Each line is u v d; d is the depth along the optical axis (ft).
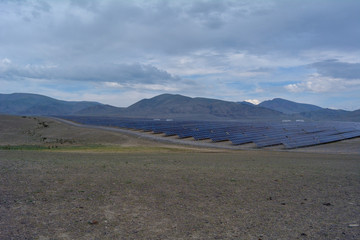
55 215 26.68
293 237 22.56
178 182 42.19
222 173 51.19
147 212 28.19
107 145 160.35
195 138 190.08
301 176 49.37
